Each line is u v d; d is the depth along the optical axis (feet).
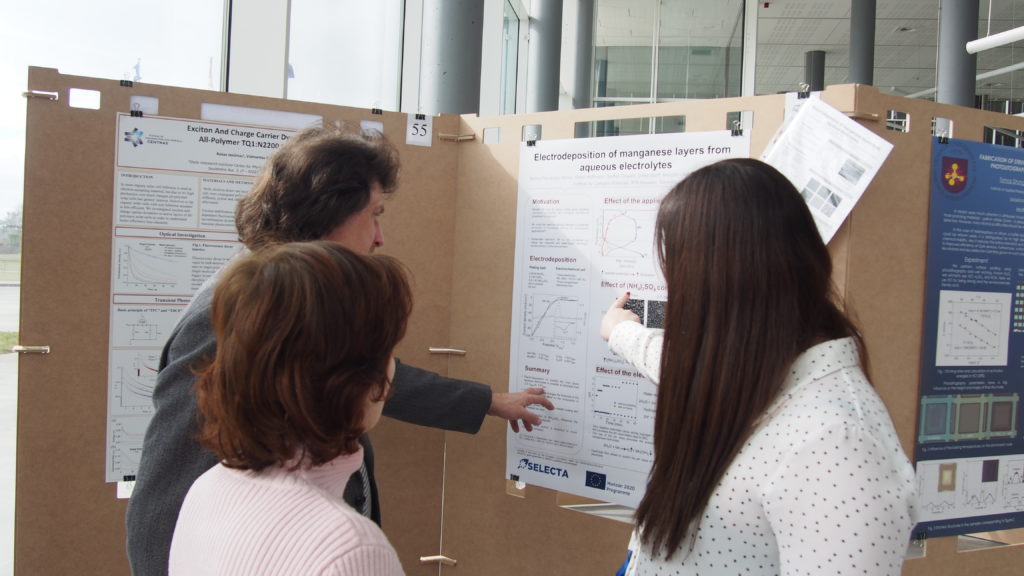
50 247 5.40
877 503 2.26
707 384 2.70
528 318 5.87
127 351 5.59
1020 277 5.04
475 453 6.19
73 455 5.50
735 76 23.88
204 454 3.02
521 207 5.90
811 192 4.57
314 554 1.97
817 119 4.61
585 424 5.60
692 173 2.94
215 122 5.71
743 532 2.60
